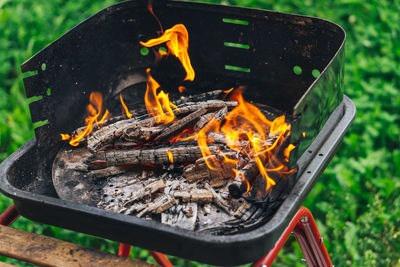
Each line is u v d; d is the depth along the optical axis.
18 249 1.23
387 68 3.37
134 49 2.05
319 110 1.34
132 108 2.00
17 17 3.97
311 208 2.57
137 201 1.42
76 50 1.72
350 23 3.90
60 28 3.86
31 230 2.43
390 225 2.44
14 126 3.03
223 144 1.57
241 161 1.49
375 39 3.66
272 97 1.99
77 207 1.19
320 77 1.28
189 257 1.18
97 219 1.18
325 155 1.38
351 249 2.32
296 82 1.91
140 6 1.96
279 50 1.89
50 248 1.23
